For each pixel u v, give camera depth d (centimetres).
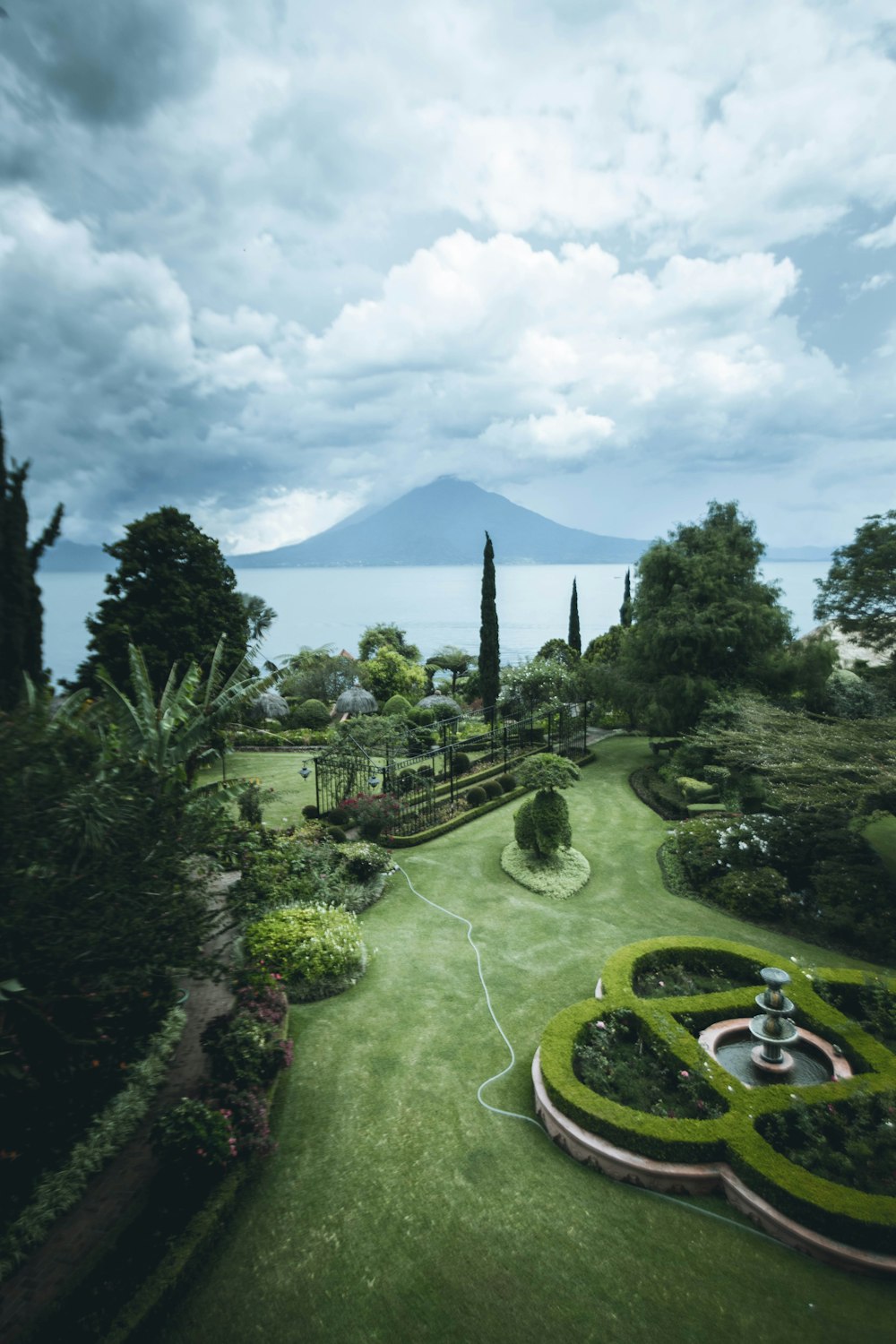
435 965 1219
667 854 1736
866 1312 598
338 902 1388
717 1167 745
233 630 2634
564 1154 792
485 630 3434
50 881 659
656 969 1162
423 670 4869
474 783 2327
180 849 817
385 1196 718
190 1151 663
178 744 1244
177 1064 898
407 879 1587
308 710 3491
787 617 2519
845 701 2441
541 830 1627
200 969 816
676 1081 880
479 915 1424
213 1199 668
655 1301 604
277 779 2478
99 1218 659
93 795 684
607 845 1838
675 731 2467
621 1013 985
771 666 2430
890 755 1392
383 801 1820
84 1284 575
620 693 2611
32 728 676
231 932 1251
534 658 3891
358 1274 626
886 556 2278
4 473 786
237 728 2480
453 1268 634
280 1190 720
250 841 1324
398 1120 837
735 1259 651
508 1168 764
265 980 1034
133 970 723
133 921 699
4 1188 657
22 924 611
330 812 1842
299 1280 617
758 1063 920
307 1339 565
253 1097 791
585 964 1230
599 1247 661
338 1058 955
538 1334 572
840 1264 645
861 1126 788
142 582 2477
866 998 1054
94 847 674
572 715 3114
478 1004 1098
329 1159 769
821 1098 809
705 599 2530
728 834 1603
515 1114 858
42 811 650
